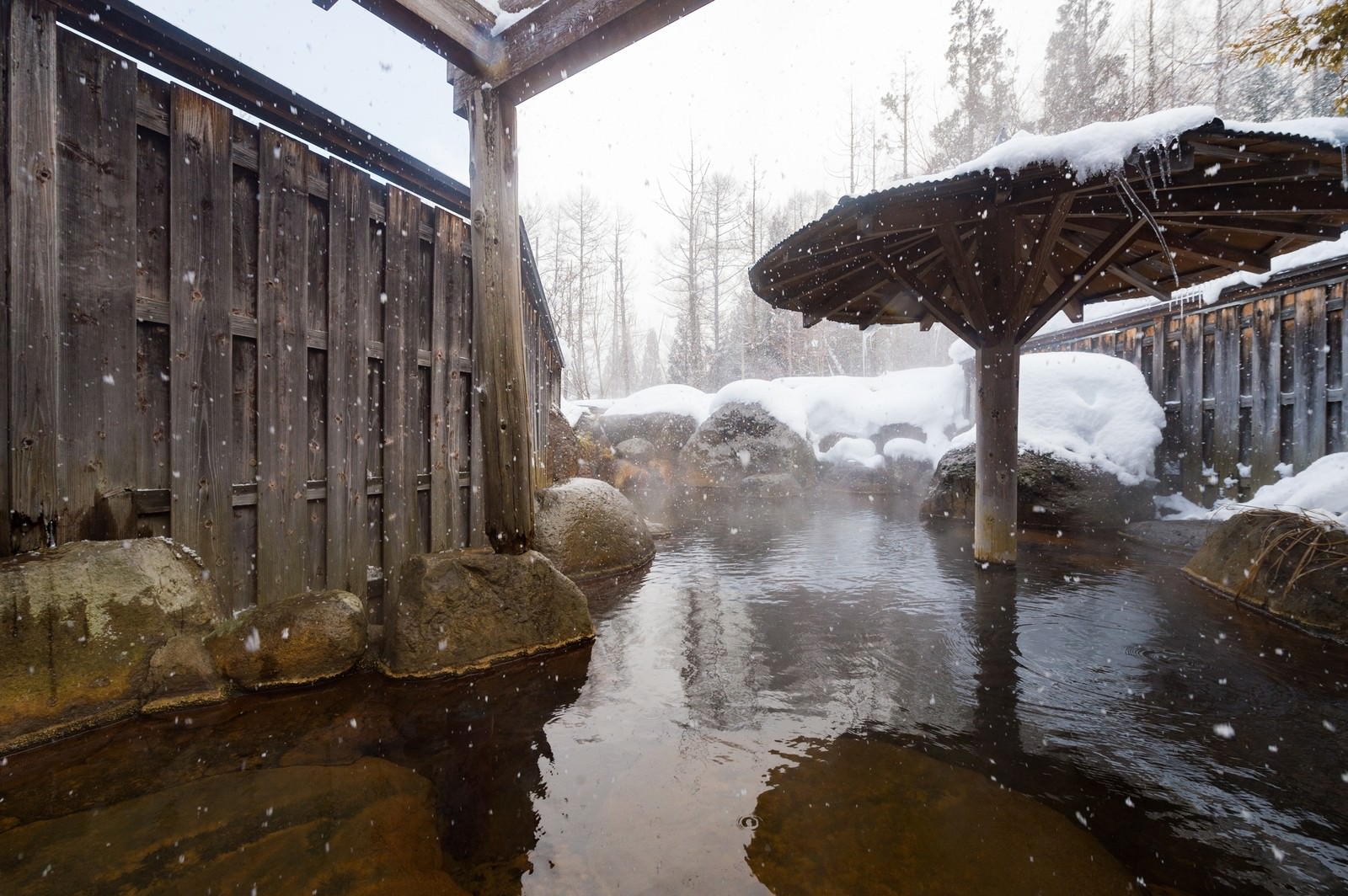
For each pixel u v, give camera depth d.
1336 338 6.46
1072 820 2.09
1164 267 6.07
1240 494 7.57
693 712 3.00
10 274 2.54
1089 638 4.04
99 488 2.81
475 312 3.93
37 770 2.32
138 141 2.96
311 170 3.77
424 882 1.76
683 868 1.84
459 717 2.92
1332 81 10.33
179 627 2.97
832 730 2.79
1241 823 2.09
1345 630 3.90
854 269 5.95
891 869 1.83
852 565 6.40
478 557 3.76
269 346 3.52
